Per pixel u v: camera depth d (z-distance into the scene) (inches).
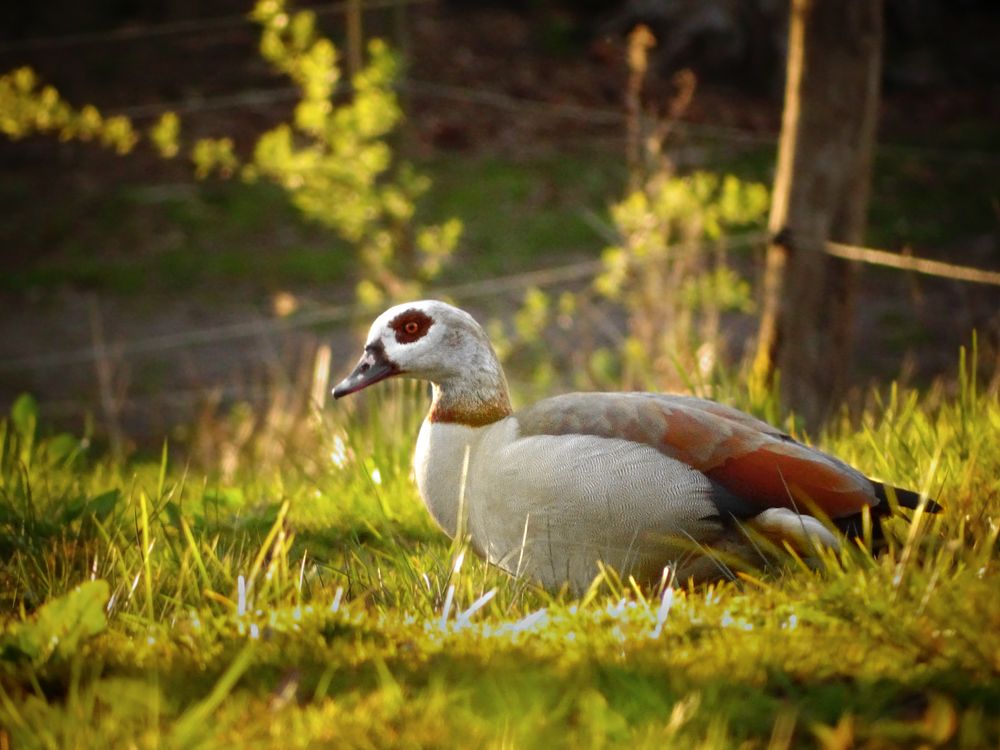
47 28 1250.6
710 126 1064.2
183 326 821.9
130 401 716.7
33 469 399.2
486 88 1127.0
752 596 230.7
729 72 1147.3
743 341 705.6
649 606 227.3
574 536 268.7
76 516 326.0
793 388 482.6
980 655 199.2
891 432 333.7
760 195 534.6
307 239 945.5
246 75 1169.4
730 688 196.2
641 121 821.9
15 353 792.3
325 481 393.4
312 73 573.0
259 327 767.1
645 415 271.9
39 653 215.5
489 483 280.1
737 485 260.7
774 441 266.8
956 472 297.0
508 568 280.8
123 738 186.5
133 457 600.1
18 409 443.5
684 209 540.1
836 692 191.0
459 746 180.1
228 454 490.3
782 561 256.5
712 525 261.4
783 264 482.3
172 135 591.8
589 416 276.7
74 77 1173.7
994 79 1216.2
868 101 470.0
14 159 1087.6
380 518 340.2
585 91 1134.4
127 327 824.3
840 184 473.4
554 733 183.5
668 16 1171.9
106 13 1279.5
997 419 329.7
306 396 482.6
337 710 192.7
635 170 575.8
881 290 823.7
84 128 582.2
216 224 970.1
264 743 183.9
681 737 183.2
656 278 532.7
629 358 507.5
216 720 193.3
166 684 206.5
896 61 1226.6
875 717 188.1
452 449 299.3
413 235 713.6
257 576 267.1
